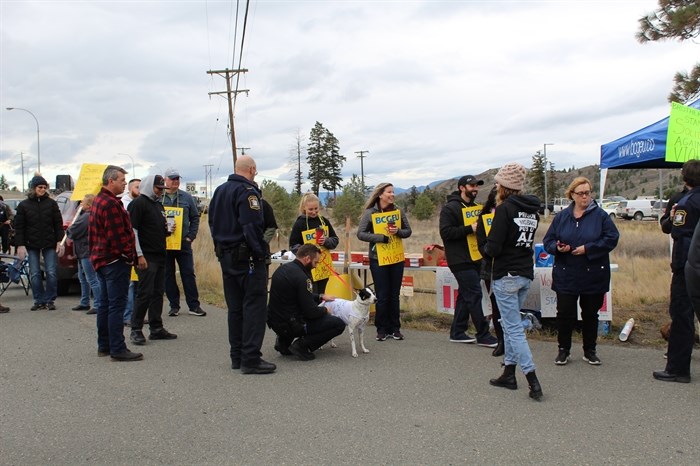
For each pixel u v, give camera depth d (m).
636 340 6.61
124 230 5.87
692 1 10.79
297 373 5.52
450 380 5.27
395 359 6.03
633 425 4.13
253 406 4.57
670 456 3.62
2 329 7.45
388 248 6.80
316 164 67.50
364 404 4.61
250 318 5.48
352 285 7.77
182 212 8.29
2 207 14.59
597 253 5.46
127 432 4.05
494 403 4.62
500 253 4.84
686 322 5.07
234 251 5.45
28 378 5.33
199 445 3.82
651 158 6.91
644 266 13.04
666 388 4.96
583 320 5.75
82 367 5.70
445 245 6.67
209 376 5.41
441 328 7.64
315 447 3.78
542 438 3.91
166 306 9.44
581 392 4.88
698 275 4.49
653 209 43.41
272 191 31.11
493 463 3.53
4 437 3.96
